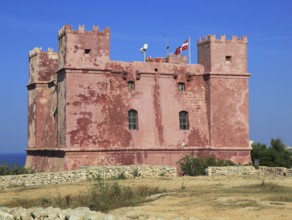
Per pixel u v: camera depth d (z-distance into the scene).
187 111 61.66
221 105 61.66
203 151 61.25
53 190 38.34
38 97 65.94
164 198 29.81
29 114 68.56
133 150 58.38
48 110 64.81
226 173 50.41
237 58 62.69
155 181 41.97
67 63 56.44
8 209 26.28
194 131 61.53
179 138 60.84
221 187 34.78
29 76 69.31
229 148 61.34
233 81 62.25
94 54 57.56
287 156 71.62
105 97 57.53
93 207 28.66
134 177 47.22
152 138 59.75
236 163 60.59
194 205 26.66
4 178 44.22
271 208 24.67
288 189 32.78
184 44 65.38
